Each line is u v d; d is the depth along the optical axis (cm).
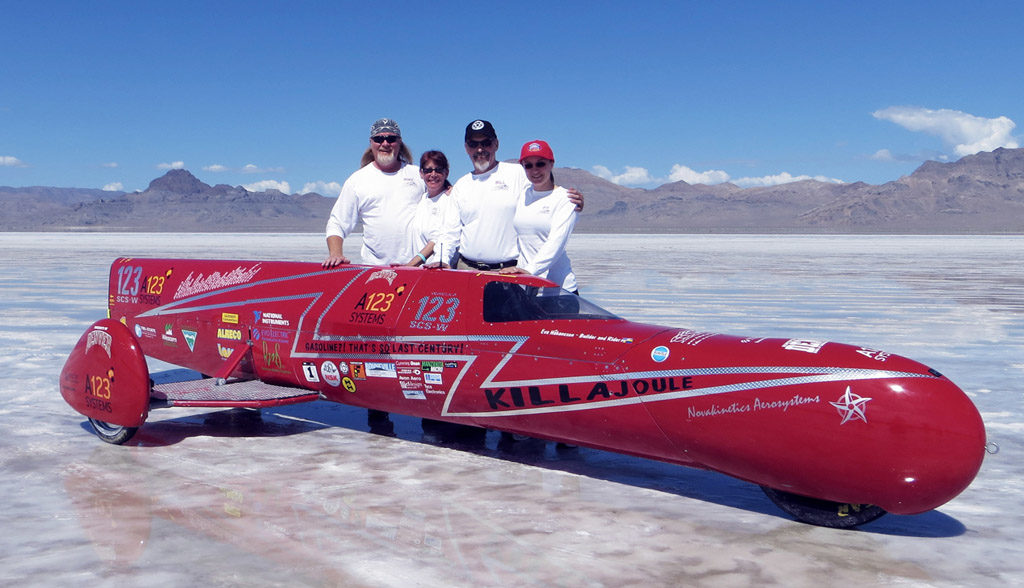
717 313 1379
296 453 576
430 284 582
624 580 365
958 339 1103
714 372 443
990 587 367
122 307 771
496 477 523
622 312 1383
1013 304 1578
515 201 650
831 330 1184
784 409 419
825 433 408
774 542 418
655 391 460
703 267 2855
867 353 423
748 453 434
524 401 516
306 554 391
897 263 3219
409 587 355
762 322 1264
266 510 453
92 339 595
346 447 594
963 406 400
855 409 402
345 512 451
